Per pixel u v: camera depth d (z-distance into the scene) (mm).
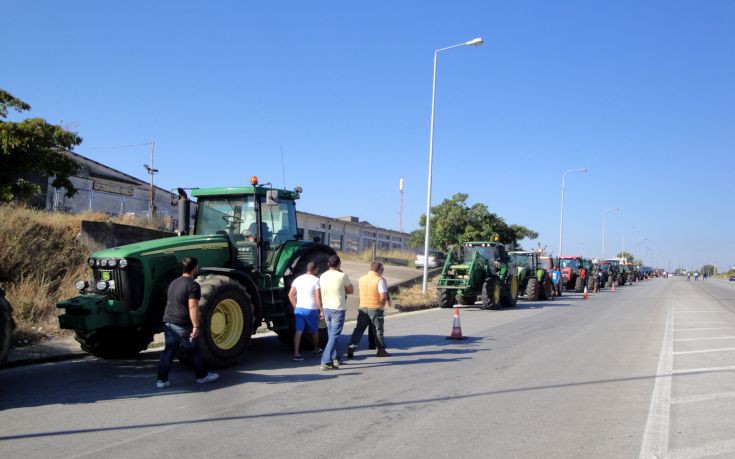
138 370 8211
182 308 7137
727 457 4805
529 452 4895
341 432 5402
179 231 9570
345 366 8727
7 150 16531
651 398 6844
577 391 7176
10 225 13109
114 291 7988
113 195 27422
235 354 8125
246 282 8727
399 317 16531
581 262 36031
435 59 21859
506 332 13062
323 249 10711
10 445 4965
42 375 7820
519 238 35594
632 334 12930
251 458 4688
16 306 10727
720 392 7164
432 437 5277
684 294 33000
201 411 6082
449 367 8703
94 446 4945
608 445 5098
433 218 35375
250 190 9570
